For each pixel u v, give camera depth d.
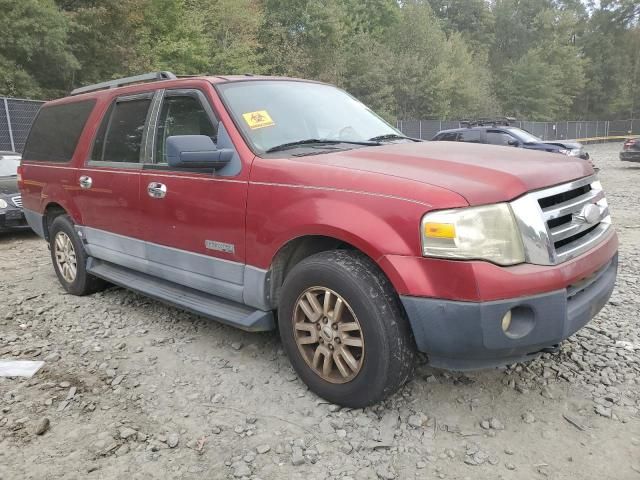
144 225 4.07
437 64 44.06
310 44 34.81
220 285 3.53
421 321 2.60
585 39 69.88
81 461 2.64
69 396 3.24
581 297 2.91
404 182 2.71
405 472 2.51
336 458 2.61
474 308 2.49
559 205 2.88
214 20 28.39
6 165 9.62
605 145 43.97
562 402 3.08
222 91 3.67
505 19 74.56
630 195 11.91
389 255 2.64
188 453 2.69
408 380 2.89
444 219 2.53
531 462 2.57
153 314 4.64
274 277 3.29
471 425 2.87
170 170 3.81
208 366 3.61
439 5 70.69
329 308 2.94
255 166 3.26
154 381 3.42
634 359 3.58
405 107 42.38
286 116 3.74
